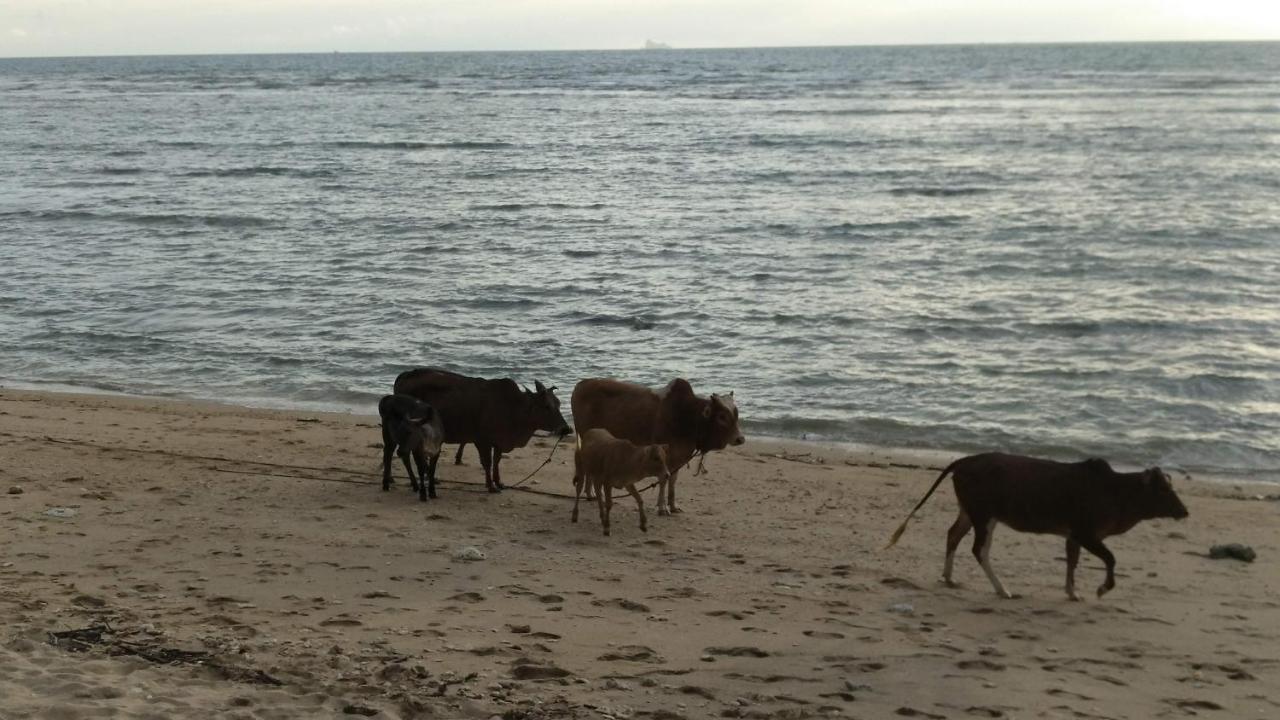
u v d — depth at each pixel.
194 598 8.89
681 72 190.88
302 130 83.12
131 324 25.56
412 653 7.67
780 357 22.94
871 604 9.67
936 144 68.38
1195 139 67.62
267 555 10.27
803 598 9.73
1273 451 17.31
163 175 56.28
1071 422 18.75
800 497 13.80
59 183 52.78
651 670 7.62
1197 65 184.75
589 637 8.32
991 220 40.72
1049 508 9.90
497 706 6.66
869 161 60.75
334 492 12.90
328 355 22.94
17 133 80.62
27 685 6.46
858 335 24.67
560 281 30.72
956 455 16.92
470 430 13.01
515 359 22.83
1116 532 9.94
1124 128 75.62
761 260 33.91
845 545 11.80
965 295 28.64
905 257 34.12
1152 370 21.66
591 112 99.38
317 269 32.31
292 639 7.83
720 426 12.41
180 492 12.55
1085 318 25.88
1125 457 17.11
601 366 22.36
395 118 94.31
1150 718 7.24
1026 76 154.62
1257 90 114.12
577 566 10.44
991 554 11.70
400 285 30.02
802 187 51.34
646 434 12.59
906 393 20.38
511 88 141.88
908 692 7.44
